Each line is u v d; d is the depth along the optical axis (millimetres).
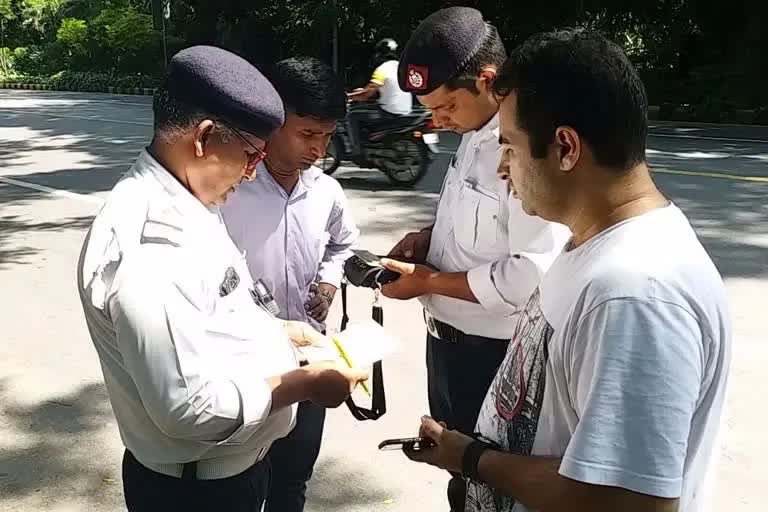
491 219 2104
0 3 38500
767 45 16938
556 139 1225
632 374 1109
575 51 1204
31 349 4434
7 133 15078
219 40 22312
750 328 4496
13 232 7184
